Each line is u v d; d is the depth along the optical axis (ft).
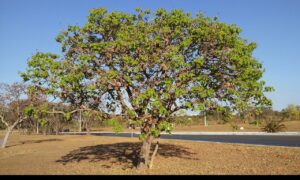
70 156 74.08
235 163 59.36
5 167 57.72
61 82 46.16
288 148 75.87
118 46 47.47
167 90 44.27
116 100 52.19
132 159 66.49
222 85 48.42
